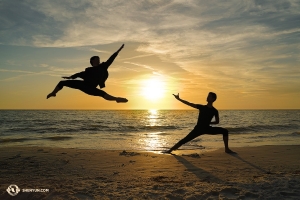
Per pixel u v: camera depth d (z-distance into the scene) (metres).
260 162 7.64
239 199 4.17
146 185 5.07
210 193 4.43
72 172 6.32
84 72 4.38
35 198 4.20
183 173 6.27
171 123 32.12
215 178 5.75
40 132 19.50
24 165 6.99
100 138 15.29
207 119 8.97
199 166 7.09
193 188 4.70
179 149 10.56
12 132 19.34
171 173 6.27
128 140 14.23
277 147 10.59
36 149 9.64
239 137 15.88
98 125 26.25
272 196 4.28
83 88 4.34
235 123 31.88
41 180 5.47
